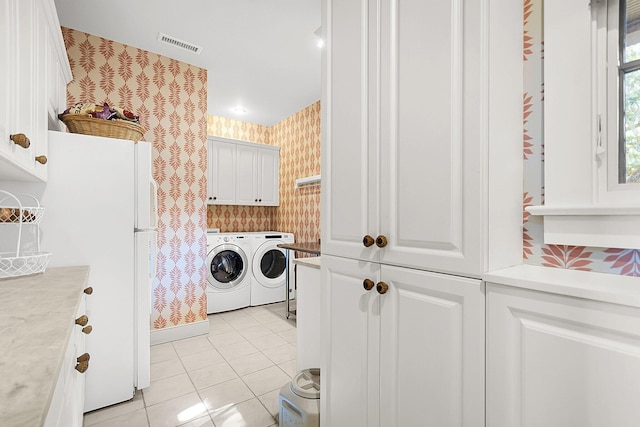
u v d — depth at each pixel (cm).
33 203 151
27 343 63
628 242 73
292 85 319
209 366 223
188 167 279
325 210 126
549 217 85
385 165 102
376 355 104
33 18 120
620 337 57
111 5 200
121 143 175
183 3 198
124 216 175
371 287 102
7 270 133
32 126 121
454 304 83
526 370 69
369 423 106
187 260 280
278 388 195
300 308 177
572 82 84
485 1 79
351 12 114
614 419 57
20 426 38
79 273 140
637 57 78
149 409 172
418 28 92
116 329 172
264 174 413
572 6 84
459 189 82
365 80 108
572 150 84
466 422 80
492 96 80
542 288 66
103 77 239
